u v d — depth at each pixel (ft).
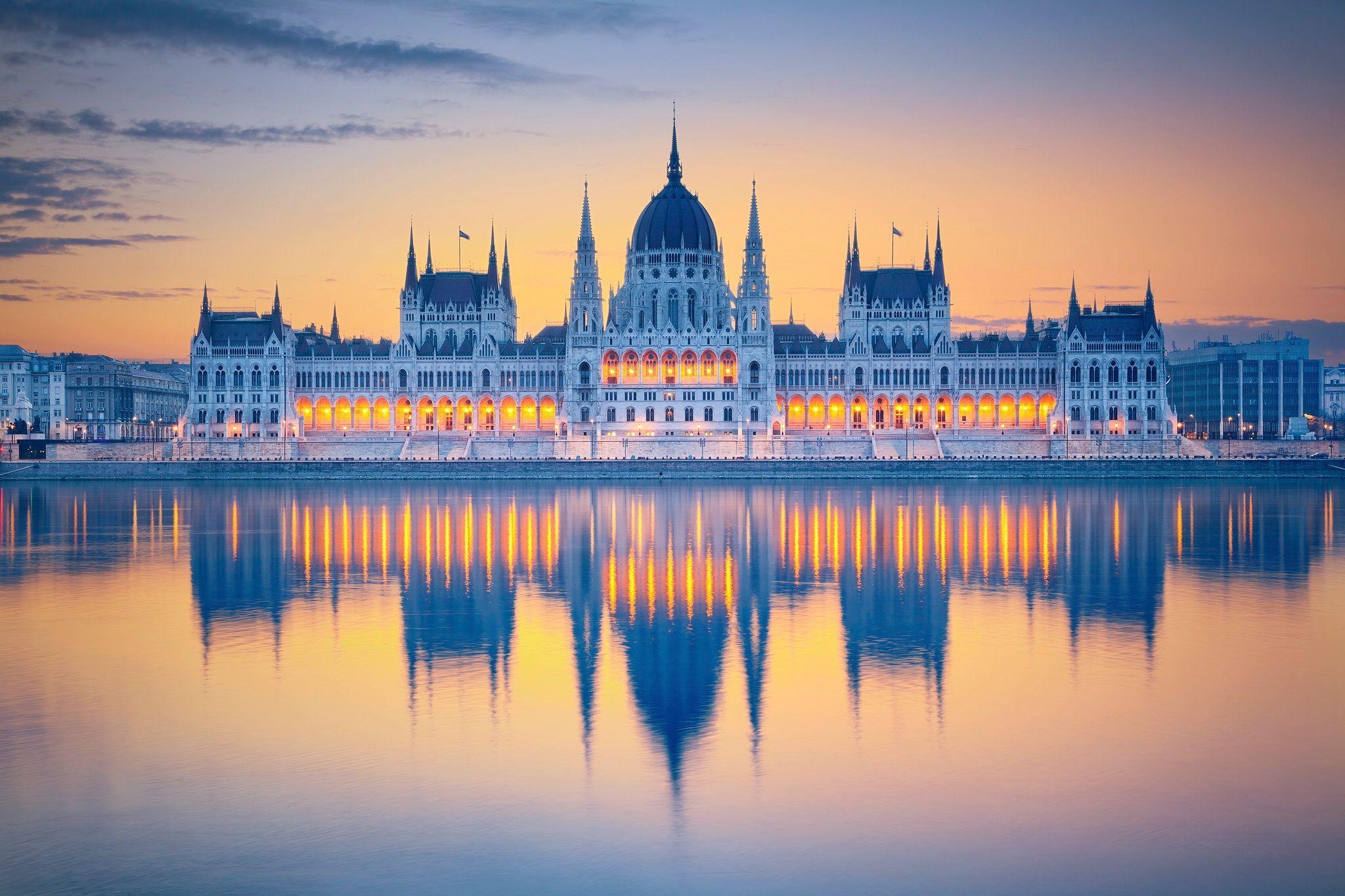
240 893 146.20
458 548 453.99
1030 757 191.21
